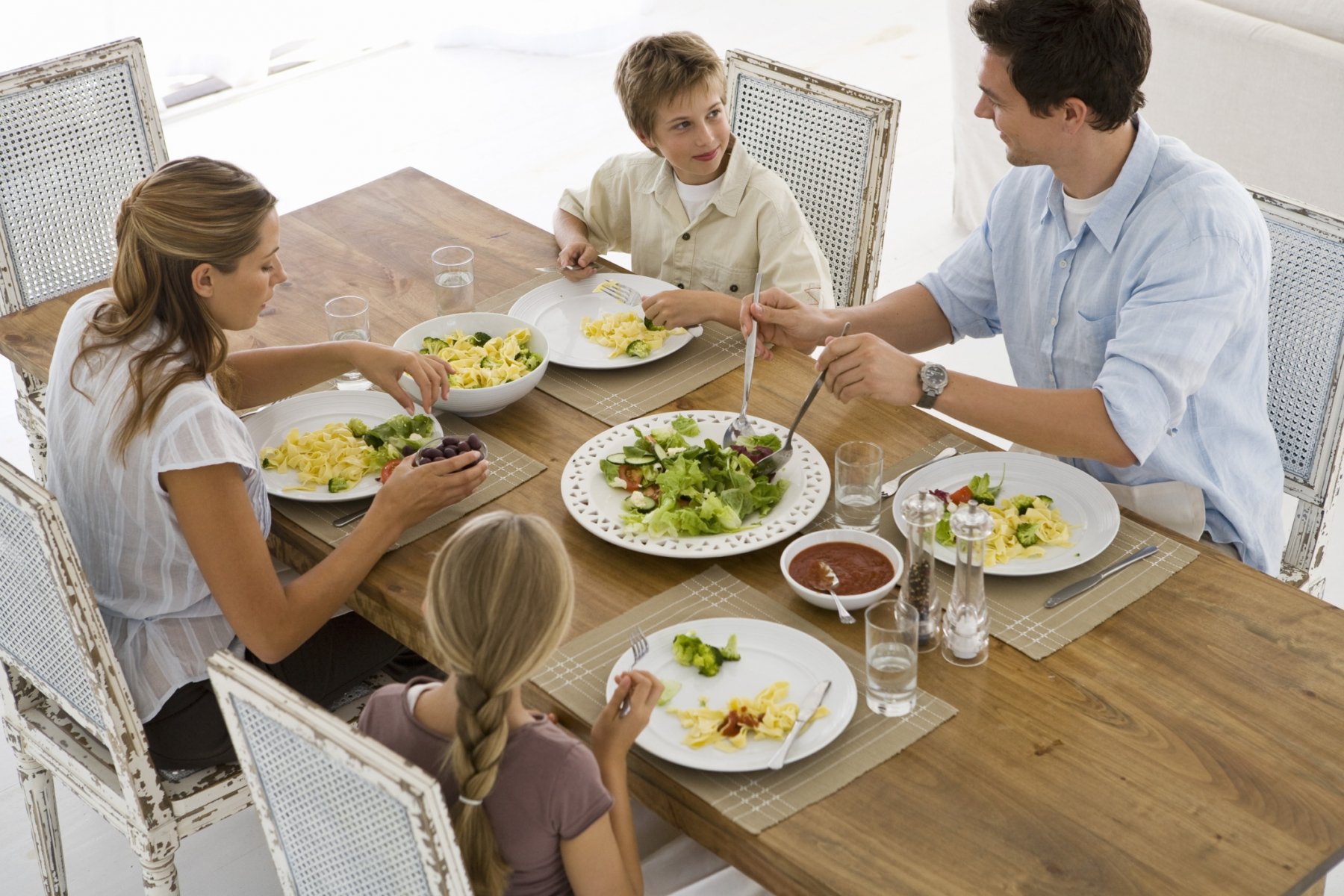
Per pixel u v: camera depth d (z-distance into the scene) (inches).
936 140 192.7
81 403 70.2
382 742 57.2
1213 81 141.2
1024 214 84.4
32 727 80.2
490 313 89.0
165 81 202.2
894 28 227.9
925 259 164.1
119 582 73.3
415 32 225.6
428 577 69.8
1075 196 79.1
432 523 73.4
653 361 86.5
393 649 82.3
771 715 59.1
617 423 80.6
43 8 186.4
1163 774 57.0
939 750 58.6
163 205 67.2
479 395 79.4
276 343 88.9
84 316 72.8
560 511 74.0
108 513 70.5
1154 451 77.6
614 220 104.4
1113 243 77.4
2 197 104.6
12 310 107.4
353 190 108.7
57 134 106.0
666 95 91.7
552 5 220.1
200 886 90.8
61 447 71.7
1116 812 55.3
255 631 68.1
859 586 66.1
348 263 98.2
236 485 68.1
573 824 54.2
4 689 81.4
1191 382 72.5
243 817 96.7
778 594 67.7
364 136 198.2
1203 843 53.8
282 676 78.5
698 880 66.1
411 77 216.8
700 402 82.4
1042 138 75.2
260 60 210.7
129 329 69.4
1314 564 90.8
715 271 99.3
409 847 50.1
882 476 73.4
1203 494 78.6
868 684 60.6
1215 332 72.6
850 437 78.5
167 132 198.7
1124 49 70.9
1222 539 80.1
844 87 100.4
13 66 187.0
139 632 74.1
